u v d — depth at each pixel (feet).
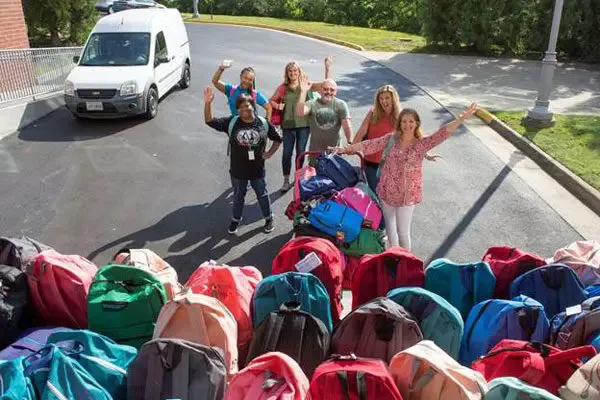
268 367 11.09
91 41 44.55
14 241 16.33
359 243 19.04
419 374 11.12
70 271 14.83
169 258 22.06
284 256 15.93
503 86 53.26
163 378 11.19
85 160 33.35
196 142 36.81
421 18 73.56
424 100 47.16
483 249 23.13
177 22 52.01
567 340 12.84
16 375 10.57
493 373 11.82
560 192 28.89
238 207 23.61
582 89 52.19
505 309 13.19
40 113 42.50
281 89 26.68
